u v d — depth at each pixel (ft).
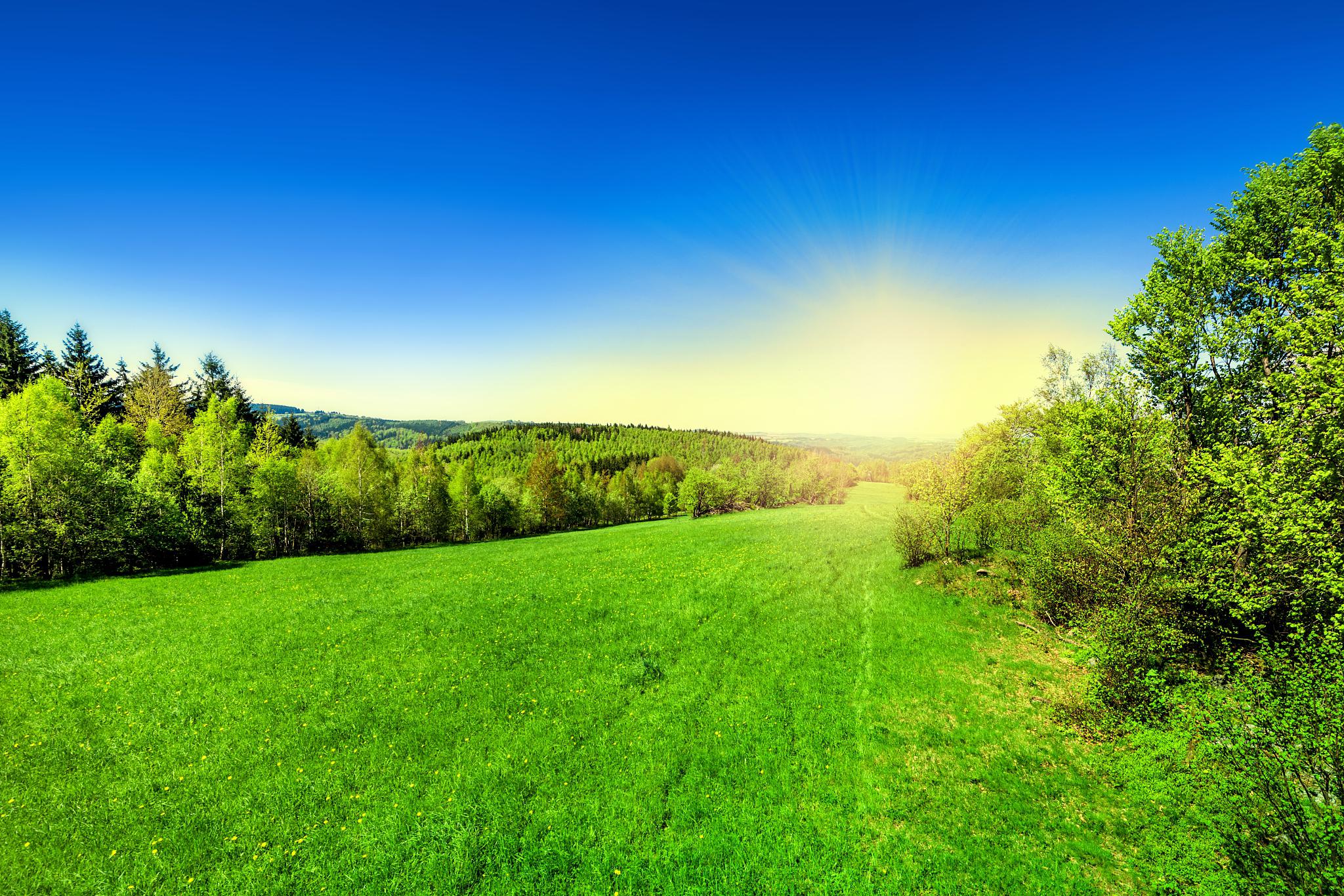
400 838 35.78
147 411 189.98
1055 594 65.41
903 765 42.39
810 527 181.06
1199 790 29.91
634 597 90.94
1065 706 48.73
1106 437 54.95
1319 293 43.75
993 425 123.24
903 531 104.99
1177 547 47.42
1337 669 27.71
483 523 244.22
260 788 40.47
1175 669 43.14
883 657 63.16
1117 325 59.26
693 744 46.21
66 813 37.37
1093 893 29.22
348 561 143.95
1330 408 42.29
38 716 49.52
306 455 202.59
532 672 60.70
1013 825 35.04
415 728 48.73
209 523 149.69
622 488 343.67
